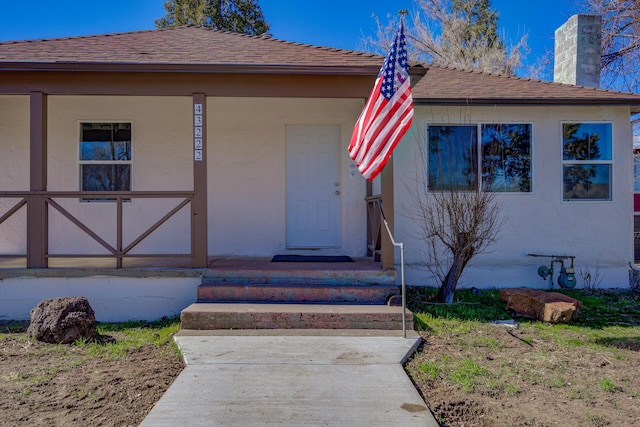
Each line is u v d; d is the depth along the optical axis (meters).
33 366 4.39
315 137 8.45
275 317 5.53
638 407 3.69
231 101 8.31
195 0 23.61
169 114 8.20
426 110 7.97
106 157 8.19
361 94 6.59
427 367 4.39
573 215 8.06
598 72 9.71
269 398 3.65
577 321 6.18
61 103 8.07
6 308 6.27
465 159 7.98
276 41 8.58
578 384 4.13
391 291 6.14
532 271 8.00
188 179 8.21
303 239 8.40
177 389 3.80
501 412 3.57
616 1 14.22
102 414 3.43
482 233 7.14
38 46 7.37
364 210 8.38
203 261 6.50
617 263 8.09
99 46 7.51
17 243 8.01
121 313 6.34
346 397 3.69
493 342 5.21
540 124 8.06
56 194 6.32
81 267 6.47
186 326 5.49
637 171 13.84
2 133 7.96
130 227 8.20
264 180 8.35
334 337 5.21
